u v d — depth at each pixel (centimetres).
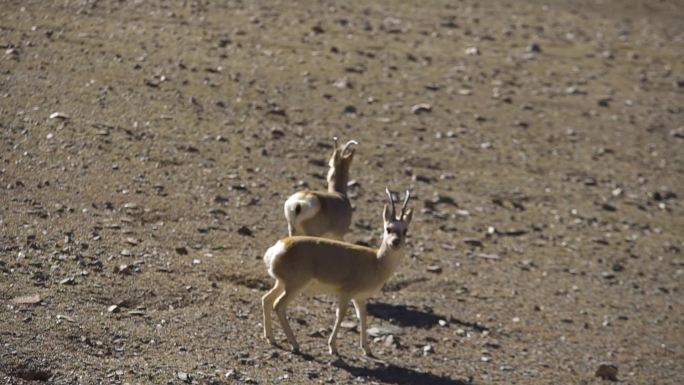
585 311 6072
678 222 7819
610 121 9562
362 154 7650
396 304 5547
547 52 11131
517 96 9619
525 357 5306
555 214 7469
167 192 6241
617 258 6981
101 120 7006
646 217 7788
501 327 5600
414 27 11031
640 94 10444
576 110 9631
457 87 9481
